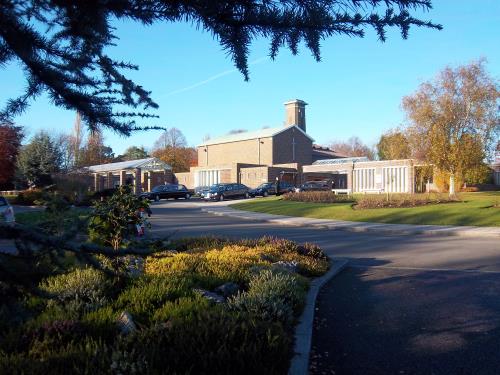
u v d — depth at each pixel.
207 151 64.81
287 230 19.58
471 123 32.69
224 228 20.33
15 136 31.27
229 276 7.05
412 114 33.31
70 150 40.03
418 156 34.00
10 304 2.20
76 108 2.94
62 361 3.71
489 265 10.92
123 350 3.87
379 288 8.39
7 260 2.16
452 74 32.66
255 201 36.44
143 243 2.86
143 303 5.33
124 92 3.17
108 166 50.50
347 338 5.66
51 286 5.46
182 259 7.96
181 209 33.38
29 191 34.94
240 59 2.44
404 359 4.96
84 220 2.50
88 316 4.91
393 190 42.75
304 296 6.66
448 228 18.94
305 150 59.34
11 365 3.53
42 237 2.16
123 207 6.75
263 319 5.11
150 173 51.84
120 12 2.41
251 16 2.22
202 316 4.46
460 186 37.22
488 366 4.74
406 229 18.83
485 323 6.18
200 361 3.62
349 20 2.21
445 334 5.76
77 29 2.73
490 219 20.78
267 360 3.80
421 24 2.23
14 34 2.46
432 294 7.90
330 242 15.56
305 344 4.99
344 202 31.84
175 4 2.29
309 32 2.28
